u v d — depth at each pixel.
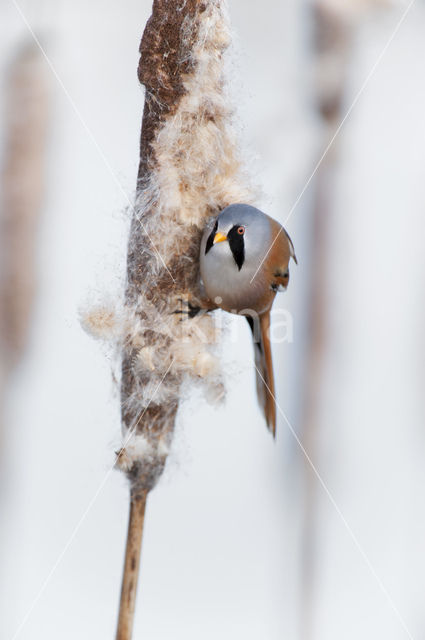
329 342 6.66
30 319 6.67
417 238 6.71
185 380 6.64
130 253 6.63
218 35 6.61
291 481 6.67
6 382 6.68
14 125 6.64
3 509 6.70
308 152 6.64
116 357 6.64
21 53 6.65
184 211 6.63
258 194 6.64
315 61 6.64
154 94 6.62
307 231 6.66
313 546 6.67
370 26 6.66
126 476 6.63
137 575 6.62
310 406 6.66
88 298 6.63
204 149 6.62
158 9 6.61
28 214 6.65
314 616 6.66
